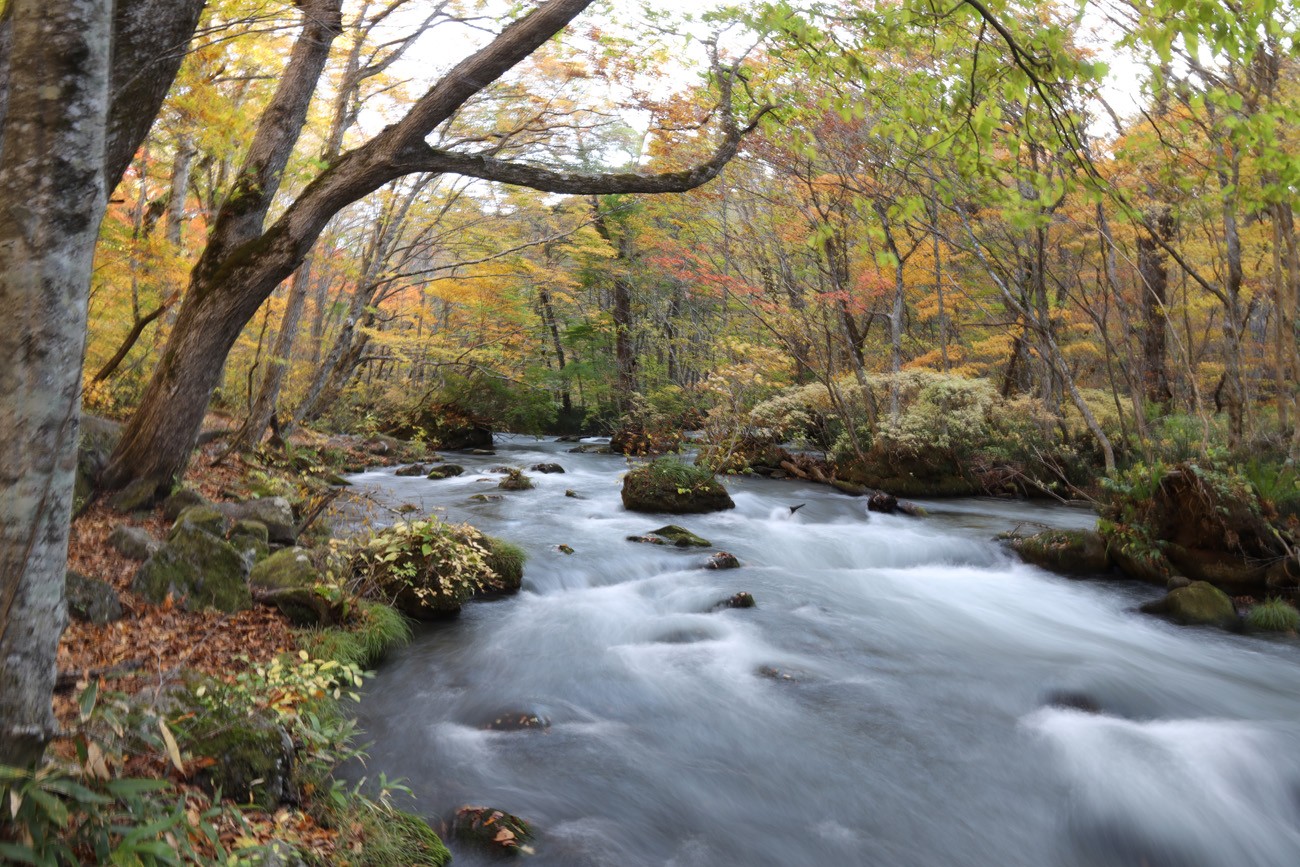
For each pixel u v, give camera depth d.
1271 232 13.95
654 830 4.68
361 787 4.88
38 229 2.60
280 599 6.86
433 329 26.86
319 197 7.81
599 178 7.18
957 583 10.42
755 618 8.44
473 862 4.26
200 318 8.43
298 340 23.12
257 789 4.05
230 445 12.57
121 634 5.68
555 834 4.55
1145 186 13.24
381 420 24.78
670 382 29.19
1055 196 5.85
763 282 21.64
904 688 6.80
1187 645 8.16
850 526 13.70
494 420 27.09
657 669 6.99
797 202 19.06
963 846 4.72
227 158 14.18
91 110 2.69
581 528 12.15
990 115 5.68
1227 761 5.66
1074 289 23.67
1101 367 25.91
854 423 19.59
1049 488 16.89
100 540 7.26
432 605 7.93
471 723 5.88
